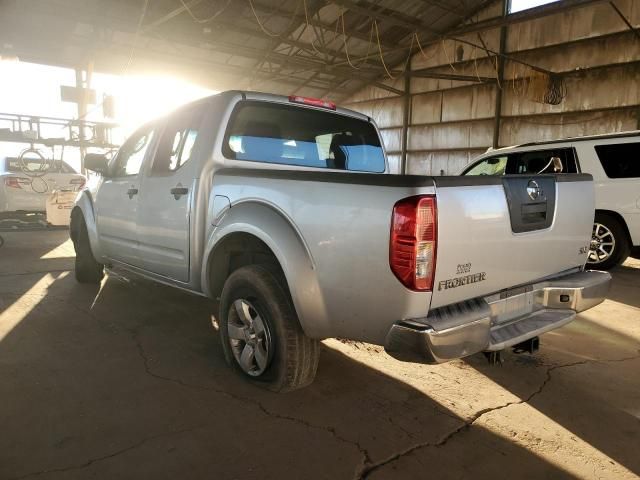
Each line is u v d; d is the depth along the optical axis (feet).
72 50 47.16
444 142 56.59
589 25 43.91
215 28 45.93
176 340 11.51
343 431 7.69
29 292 15.61
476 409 8.54
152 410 8.14
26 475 6.35
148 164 11.95
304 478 6.49
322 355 10.86
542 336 12.58
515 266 8.18
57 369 9.70
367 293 7.01
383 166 12.94
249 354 9.04
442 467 6.82
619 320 13.99
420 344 6.54
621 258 20.06
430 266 6.64
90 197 15.43
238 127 10.22
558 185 9.05
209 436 7.41
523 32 48.47
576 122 45.34
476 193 7.28
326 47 53.52
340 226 7.26
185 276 10.63
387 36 53.78
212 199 9.66
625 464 7.04
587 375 10.11
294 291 7.74
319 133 11.53
